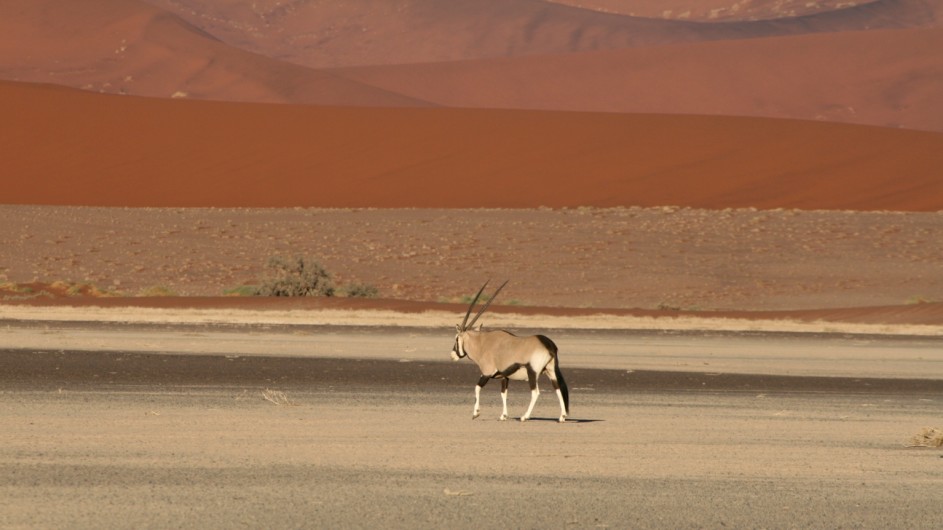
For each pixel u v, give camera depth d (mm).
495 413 67812
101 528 35812
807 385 89312
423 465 48188
